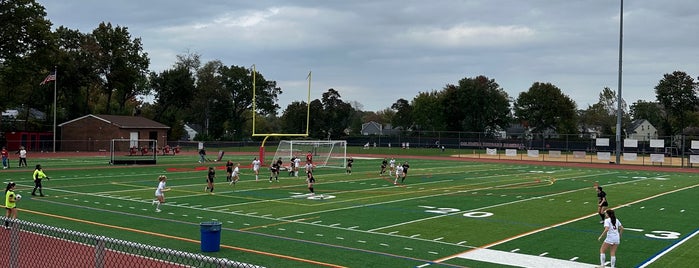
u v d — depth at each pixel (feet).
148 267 44.62
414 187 115.24
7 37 212.43
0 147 241.76
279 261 49.55
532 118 384.47
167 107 340.80
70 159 193.26
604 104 514.68
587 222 72.59
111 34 285.43
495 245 57.82
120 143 256.52
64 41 274.98
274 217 74.54
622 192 110.52
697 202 95.04
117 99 376.89
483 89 368.48
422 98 395.34
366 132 528.22
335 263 49.08
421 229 66.39
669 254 54.65
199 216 74.74
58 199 90.38
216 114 385.91
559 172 164.45
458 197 98.27
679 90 370.53
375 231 64.85
